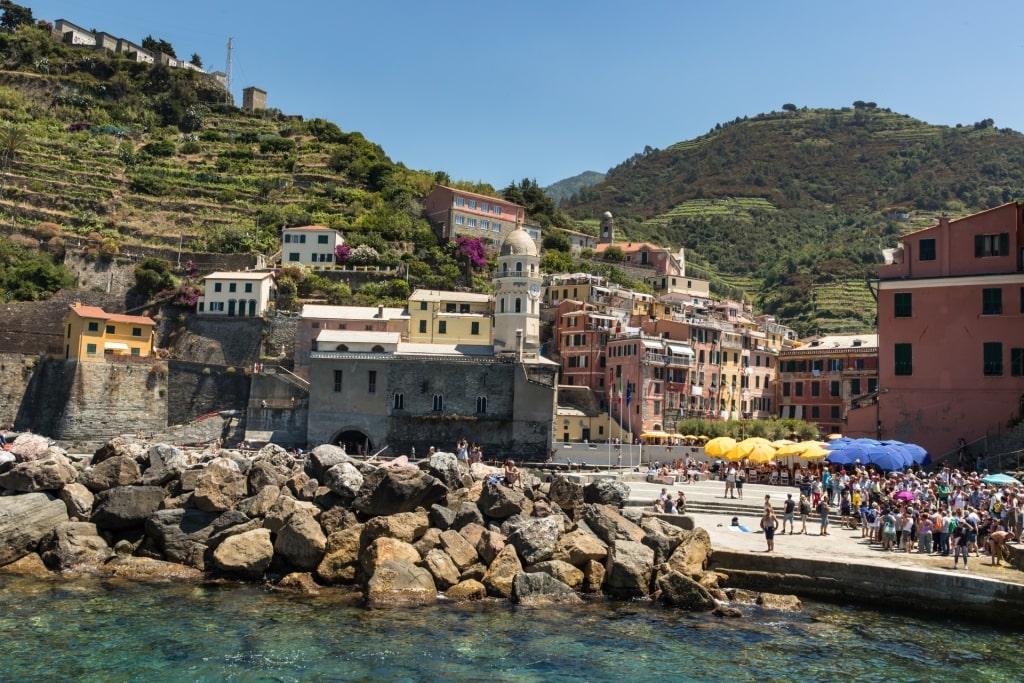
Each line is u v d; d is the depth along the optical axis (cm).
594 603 3678
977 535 3969
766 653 3058
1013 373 6625
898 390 7038
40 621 3216
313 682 2688
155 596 3600
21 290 12531
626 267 18250
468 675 2786
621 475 6994
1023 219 6762
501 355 10038
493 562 3862
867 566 3684
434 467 4588
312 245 14612
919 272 7100
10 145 15650
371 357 10012
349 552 3944
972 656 3041
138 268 13088
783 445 6238
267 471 4541
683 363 11669
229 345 12106
